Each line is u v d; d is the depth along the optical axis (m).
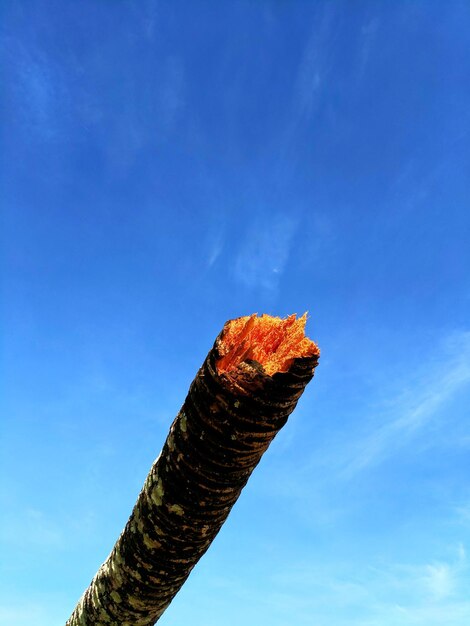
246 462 2.75
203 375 2.63
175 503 2.84
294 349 2.72
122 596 3.32
